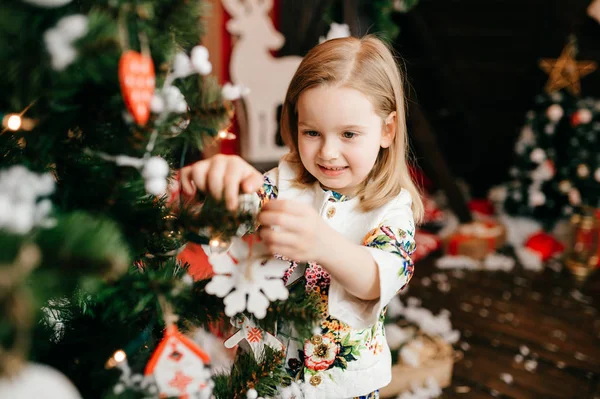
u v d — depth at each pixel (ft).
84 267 1.32
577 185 9.91
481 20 12.05
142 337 2.28
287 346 2.85
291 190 3.16
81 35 1.40
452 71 12.71
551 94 10.60
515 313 7.69
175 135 2.02
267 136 6.76
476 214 11.28
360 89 2.62
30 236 1.33
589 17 11.22
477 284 8.71
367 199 2.94
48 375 1.27
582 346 6.82
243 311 2.21
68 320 2.38
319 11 6.52
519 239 10.43
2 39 1.42
